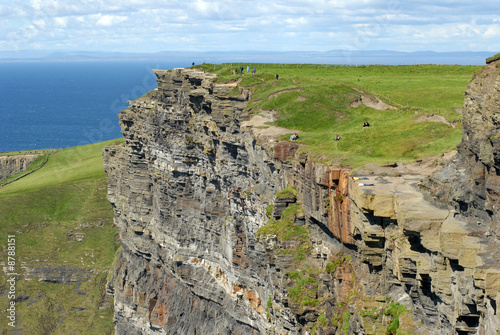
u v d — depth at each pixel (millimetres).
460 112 75438
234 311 88562
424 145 59844
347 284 55625
